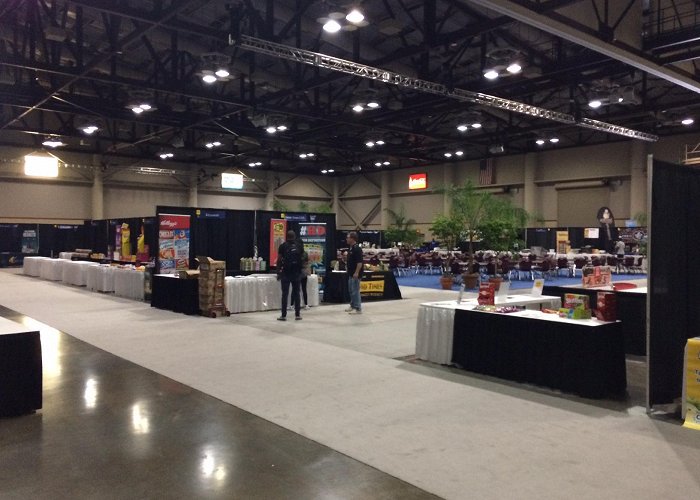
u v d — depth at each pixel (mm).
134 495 2812
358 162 28062
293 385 4898
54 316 8977
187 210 10438
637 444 3529
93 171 24438
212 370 5430
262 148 24125
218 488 2893
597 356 4512
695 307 4688
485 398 4527
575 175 22266
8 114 18688
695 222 4699
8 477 3020
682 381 4355
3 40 12797
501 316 5148
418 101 15906
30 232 22312
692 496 2809
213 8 12109
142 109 14570
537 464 3213
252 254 11156
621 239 19516
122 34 13031
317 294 10484
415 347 6145
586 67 11531
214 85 17250
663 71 10203
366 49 13555
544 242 21766
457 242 15125
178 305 9422
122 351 6305
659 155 19781
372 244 25859
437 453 3375
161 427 3822
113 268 12477
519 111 14414
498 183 24828
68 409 4219
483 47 11727
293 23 10047
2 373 3994
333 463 3221
